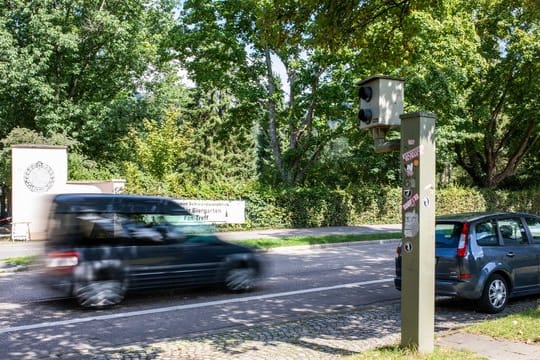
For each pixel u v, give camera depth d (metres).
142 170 29.48
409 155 5.68
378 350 5.93
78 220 9.04
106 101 36.38
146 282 9.37
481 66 26.19
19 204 22.56
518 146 36.22
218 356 6.12
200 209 23.22
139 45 35.19
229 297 10.01
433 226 5.70
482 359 5.49
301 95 29.98
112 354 6.32
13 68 29.20
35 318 8.34
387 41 11.13
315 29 10.04
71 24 32.88
